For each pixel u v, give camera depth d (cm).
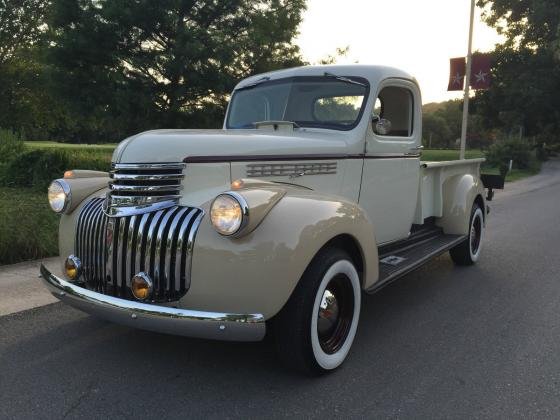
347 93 437
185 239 301
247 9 1334
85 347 383
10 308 459
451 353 383
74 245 359
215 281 293
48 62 1270
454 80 1641
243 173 340
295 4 1369
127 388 324
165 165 311
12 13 2319
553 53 3225
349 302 358
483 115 4275
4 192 1066
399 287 557
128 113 1241
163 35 1264
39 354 370
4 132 1486
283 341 323
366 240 362
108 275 325
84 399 310
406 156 485
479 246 670
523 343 402
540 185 2041
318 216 317
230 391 322
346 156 408
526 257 706
